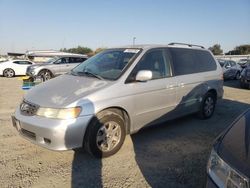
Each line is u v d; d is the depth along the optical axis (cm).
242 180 187
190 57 562
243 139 222
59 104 356
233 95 1046
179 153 429
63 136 346
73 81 422
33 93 404
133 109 425
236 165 197
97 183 332
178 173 362
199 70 579
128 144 458
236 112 723
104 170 364
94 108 369
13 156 401
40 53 3369
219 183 206
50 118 352
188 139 493
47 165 375
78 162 385
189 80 536
